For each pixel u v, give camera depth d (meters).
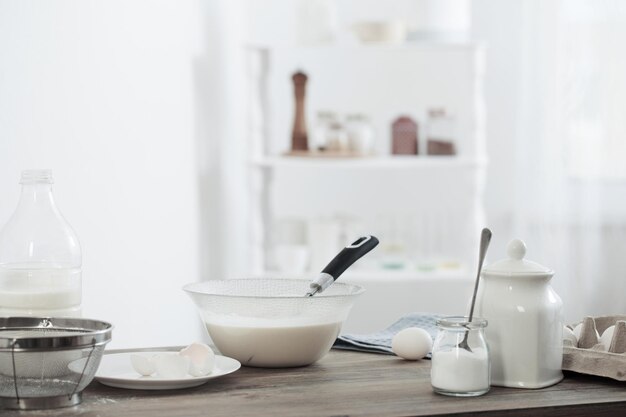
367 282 4.18
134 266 2.97
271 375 1.67
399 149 4.01
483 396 1.52
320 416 1.38
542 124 4.09
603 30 4.05
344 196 4.29
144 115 3.05
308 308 1.69
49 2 2.48
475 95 3.82
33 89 2.40
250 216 3.83
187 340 3.48
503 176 4.26
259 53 3.82
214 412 1.40
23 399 1.41
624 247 4.12
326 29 3.86
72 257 1.77
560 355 1.63
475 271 3.85
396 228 4.03
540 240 4.12
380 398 1.49
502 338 1.59
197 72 3.55
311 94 4.26
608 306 4.12
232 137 4.01
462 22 3.89
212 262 3.76
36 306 1.73
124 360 1.70
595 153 4.08
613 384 1.62
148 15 3.08
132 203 2.95
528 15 4.10
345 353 1.89
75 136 2.60
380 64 4.27
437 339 1.55
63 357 1.41
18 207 1.77
